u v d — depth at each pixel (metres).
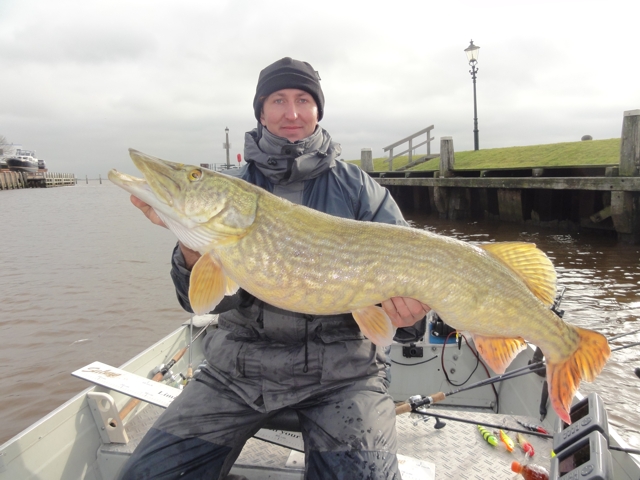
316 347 2.45
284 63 2.95
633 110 11.59
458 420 2.91
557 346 2.33
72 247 16.14
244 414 2.43
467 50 22.88
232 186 2.32
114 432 2.88
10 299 9.41
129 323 8.04
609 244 12.58
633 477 2.28
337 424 2.27
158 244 16.77
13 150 81.06
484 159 20.91
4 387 5.85
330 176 2.85
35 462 2.42
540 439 2.91
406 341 2.73
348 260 2.24
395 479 2.10
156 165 2.33
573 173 14.77
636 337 6.57
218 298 2.31
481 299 2.28
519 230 15.78
